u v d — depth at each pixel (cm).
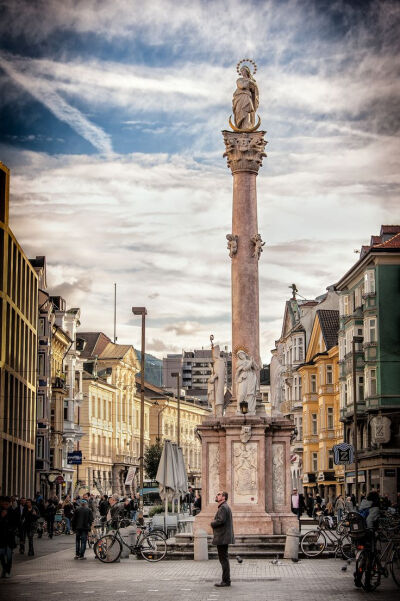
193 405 16012
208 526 3272
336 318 8812
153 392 14475
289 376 9700
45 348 8056
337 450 4100
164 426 14438
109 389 12069
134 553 3150
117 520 3275
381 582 2309
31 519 3562
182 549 3162
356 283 7256
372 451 6562
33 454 7238
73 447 9612
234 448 3322
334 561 2927
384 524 2659
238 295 3466
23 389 6681
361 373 6931
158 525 4066
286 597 1998
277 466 3375
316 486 8731
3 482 5816
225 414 3509
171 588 2212
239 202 3519
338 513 4434
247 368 3406
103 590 2198
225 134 3550
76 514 3269
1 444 5684
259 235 3494
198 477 16038
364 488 6869
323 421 8438
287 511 3350
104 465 11812
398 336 6594
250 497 3294
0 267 5703
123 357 12625
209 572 2609
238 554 3041
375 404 6525
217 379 3528
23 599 2036
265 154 3550
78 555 3256
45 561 3216
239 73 3622
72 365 9519
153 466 11362
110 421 12194
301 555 3028
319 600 1945
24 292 6731
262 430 3325
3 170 5744
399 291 6644
